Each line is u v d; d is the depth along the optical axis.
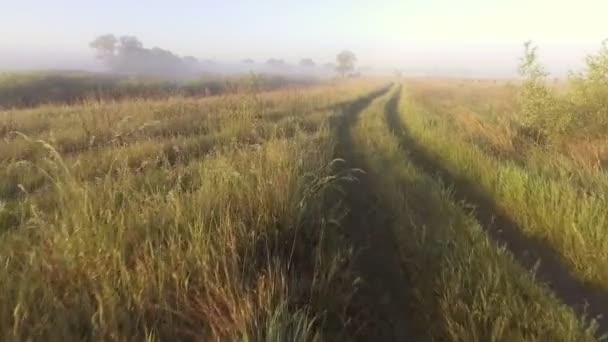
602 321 3.51
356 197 6.55
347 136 11.91
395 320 3.47
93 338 2.58
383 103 23.73
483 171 7.29
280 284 3.25
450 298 3.51
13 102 31.25
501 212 6.07
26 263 3.14
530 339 3.04
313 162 6.48
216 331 2.83
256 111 13.55
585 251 4.43
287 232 4.09
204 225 3.78
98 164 6.66
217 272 3.18
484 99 24.09
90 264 3.16
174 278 3.12
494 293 3.40
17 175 6.19
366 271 4.25
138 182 5.43
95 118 10.73
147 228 3.46
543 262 4.63
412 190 6.59
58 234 3.36
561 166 7.00
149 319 2.88
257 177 4.82
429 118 14.40
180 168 5.97
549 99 9.70
